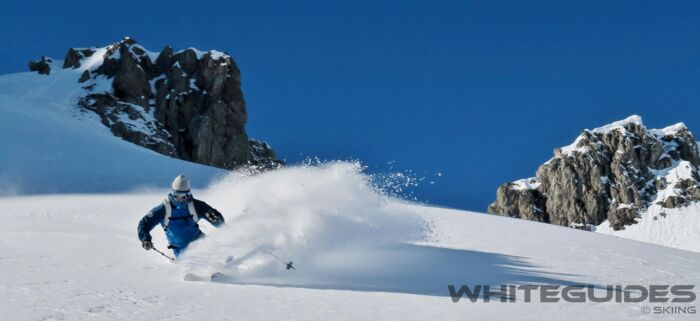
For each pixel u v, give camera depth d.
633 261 11.74
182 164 39.00
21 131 42.56
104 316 4.97
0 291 5.58
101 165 33.03
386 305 6.11
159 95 74.69
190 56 77.50
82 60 82.00
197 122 72.88
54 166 30.83
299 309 5.68
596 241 15.54
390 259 9.59
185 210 8.27
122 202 17.20
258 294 6.32
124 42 77.44
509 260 10.73
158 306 5.46
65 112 67.25
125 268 7.38
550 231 17.52
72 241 9.16
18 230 10.19
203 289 6.42
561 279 8.94
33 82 75.06
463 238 13.81
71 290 5.83
